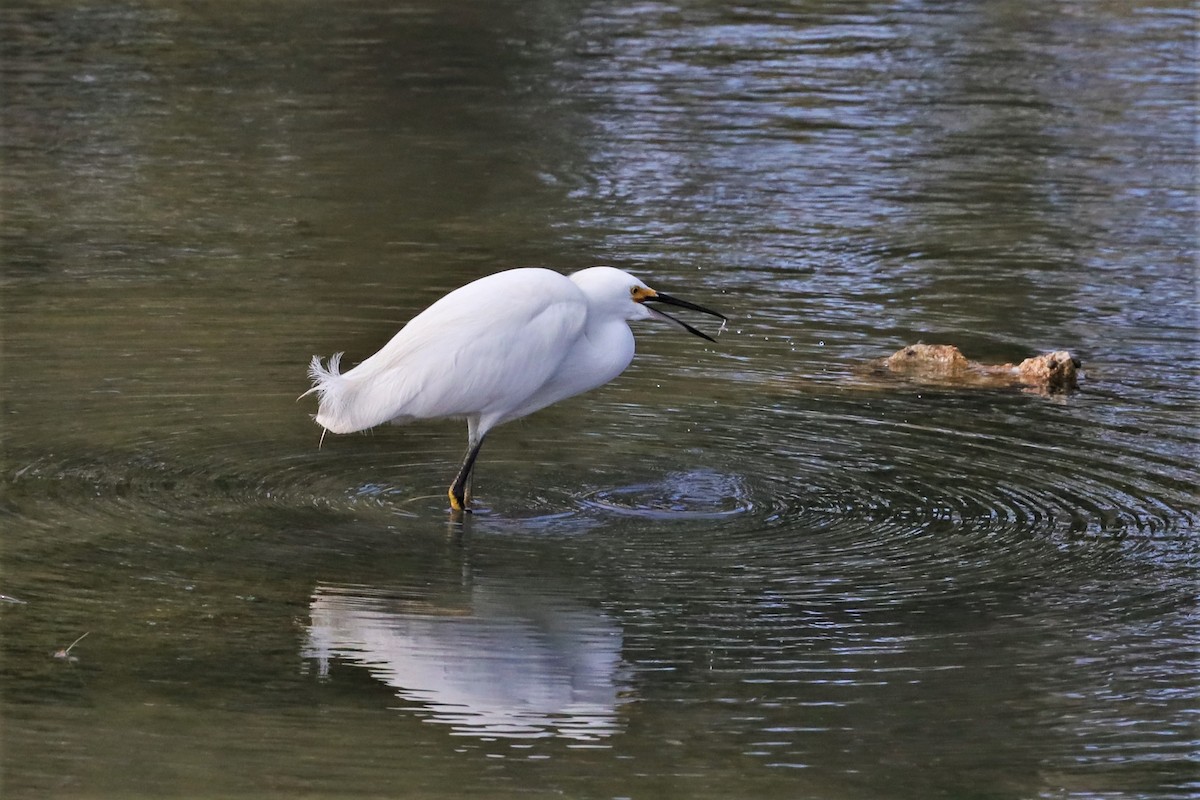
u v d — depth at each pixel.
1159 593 10.04
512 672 8.84
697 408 13.62
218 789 7.51
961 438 12.95
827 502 11.56
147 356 14.33
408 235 18.73
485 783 7.68
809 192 21.38
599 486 11.82
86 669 8.69
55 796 7.38
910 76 27.88
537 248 18.36
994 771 7.93
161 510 11.00
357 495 11.50
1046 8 33.56
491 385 11.23
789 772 7.88
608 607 9.70
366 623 9.38
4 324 15.08
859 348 15.50
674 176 21.92
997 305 17.09
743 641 9.29
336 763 7.81
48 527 10.60
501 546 10.61
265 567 10.11
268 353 14.55
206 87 25.69
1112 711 8.56
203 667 8.78
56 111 23.92
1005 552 10.66
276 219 19.27
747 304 16.73
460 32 30.25
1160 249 19.25
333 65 27.47
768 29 31.30
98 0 31.53
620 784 7.73
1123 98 26.59
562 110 25.17
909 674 8.93
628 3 33.22
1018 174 22.42
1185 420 13.52
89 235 18.34
